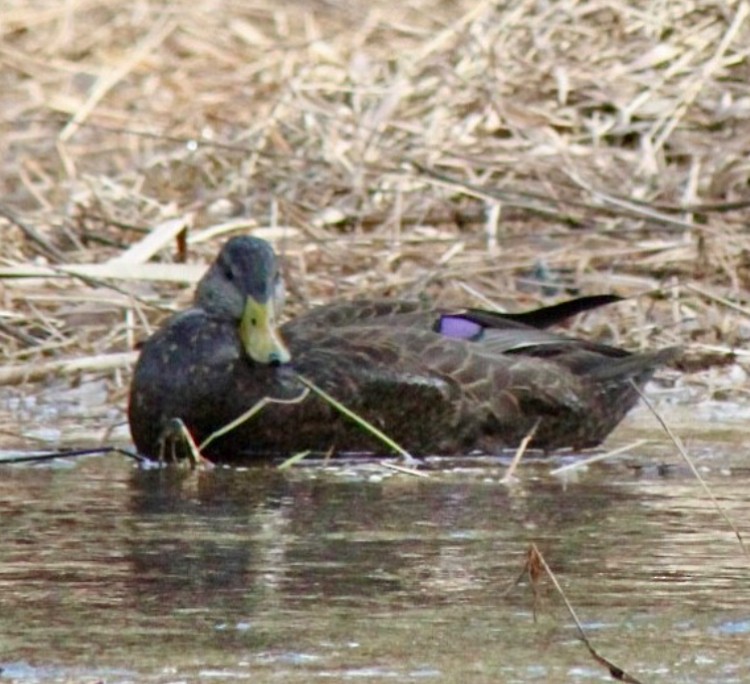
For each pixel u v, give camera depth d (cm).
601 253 1418
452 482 981
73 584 737
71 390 1215
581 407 1116
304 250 1423
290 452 1070
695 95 1595
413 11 1925
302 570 760
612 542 814
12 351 1258
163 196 1574
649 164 1541
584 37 1694
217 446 1063
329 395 1070
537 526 852
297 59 1795
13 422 1134
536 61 1672
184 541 816
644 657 634
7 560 779
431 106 1642
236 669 619
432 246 1451
